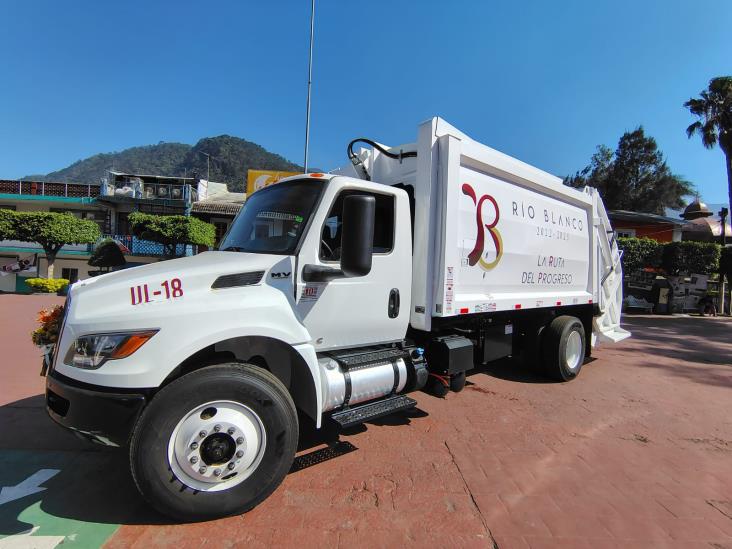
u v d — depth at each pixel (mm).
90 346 2752
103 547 2598
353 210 3105
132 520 2881
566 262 6855
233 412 2906
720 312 21266
